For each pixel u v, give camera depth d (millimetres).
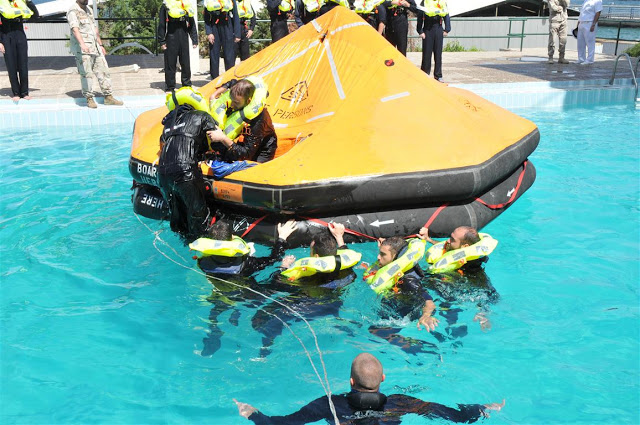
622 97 11883
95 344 3916
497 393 3402
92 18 9984
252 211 5254
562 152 8180
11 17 9969
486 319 4125
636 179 7020
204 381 3555
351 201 5016
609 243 5371
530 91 11445
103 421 3219
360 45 6258
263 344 3893
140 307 4352
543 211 6152
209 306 4305
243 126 5590
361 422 3059
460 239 4496
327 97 6207
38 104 10344
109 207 6355
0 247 5363
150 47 33031
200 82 12570
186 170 5070
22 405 3346
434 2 11336
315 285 4383
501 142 5832
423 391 3436
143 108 10195
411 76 5930
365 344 3885
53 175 7402
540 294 4488
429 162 5164
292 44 6949
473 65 15391
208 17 10883
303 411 3152
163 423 3213
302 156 5184
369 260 4953
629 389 3412
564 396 3369
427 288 4402
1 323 4145
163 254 5223
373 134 5391
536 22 23938
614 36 25953
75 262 5078
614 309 4266
